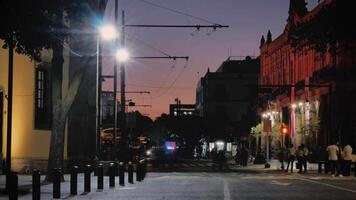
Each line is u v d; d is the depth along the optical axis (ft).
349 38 96.43
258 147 228.84
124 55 120.37
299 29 104.58
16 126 100.53
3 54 97.50
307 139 184.75
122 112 141.79
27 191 67.36
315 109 182.09
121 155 138.82
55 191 60.59
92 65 117.50
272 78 242.58
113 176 77.77
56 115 82.58
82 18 63.72
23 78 101.96
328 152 110.83
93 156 113.09
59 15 59.47
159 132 308.40
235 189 73.82
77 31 73.26
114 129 122.31
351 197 62.90
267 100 243.19
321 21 96.73
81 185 80.02
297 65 205.36
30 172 101.71
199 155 290.76
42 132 105.81
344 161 107.45
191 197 62.75
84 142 115.75
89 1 63.93
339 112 161.89
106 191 70.74
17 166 99.96
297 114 201.16
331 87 158.71
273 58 241.76
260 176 108.58
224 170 143.54
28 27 55.57
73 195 64.90
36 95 105.19
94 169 103.96
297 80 204.74
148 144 238.07
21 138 101.50
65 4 57.06
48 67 106.93
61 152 82.79
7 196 57.67
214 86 368.27
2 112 97.25
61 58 82.58
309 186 79.20
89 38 101.86
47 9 55.42
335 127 161.17
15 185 48.49
